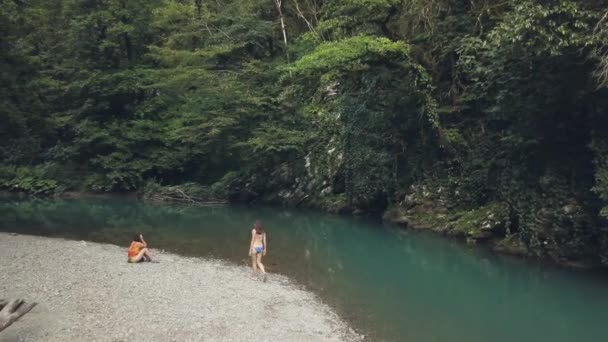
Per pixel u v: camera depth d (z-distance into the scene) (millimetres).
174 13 35000
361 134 27156
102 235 22078
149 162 36469
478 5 21969
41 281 13766
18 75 24359
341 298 13547
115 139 36062
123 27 35094
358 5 23547
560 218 16203
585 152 15945
